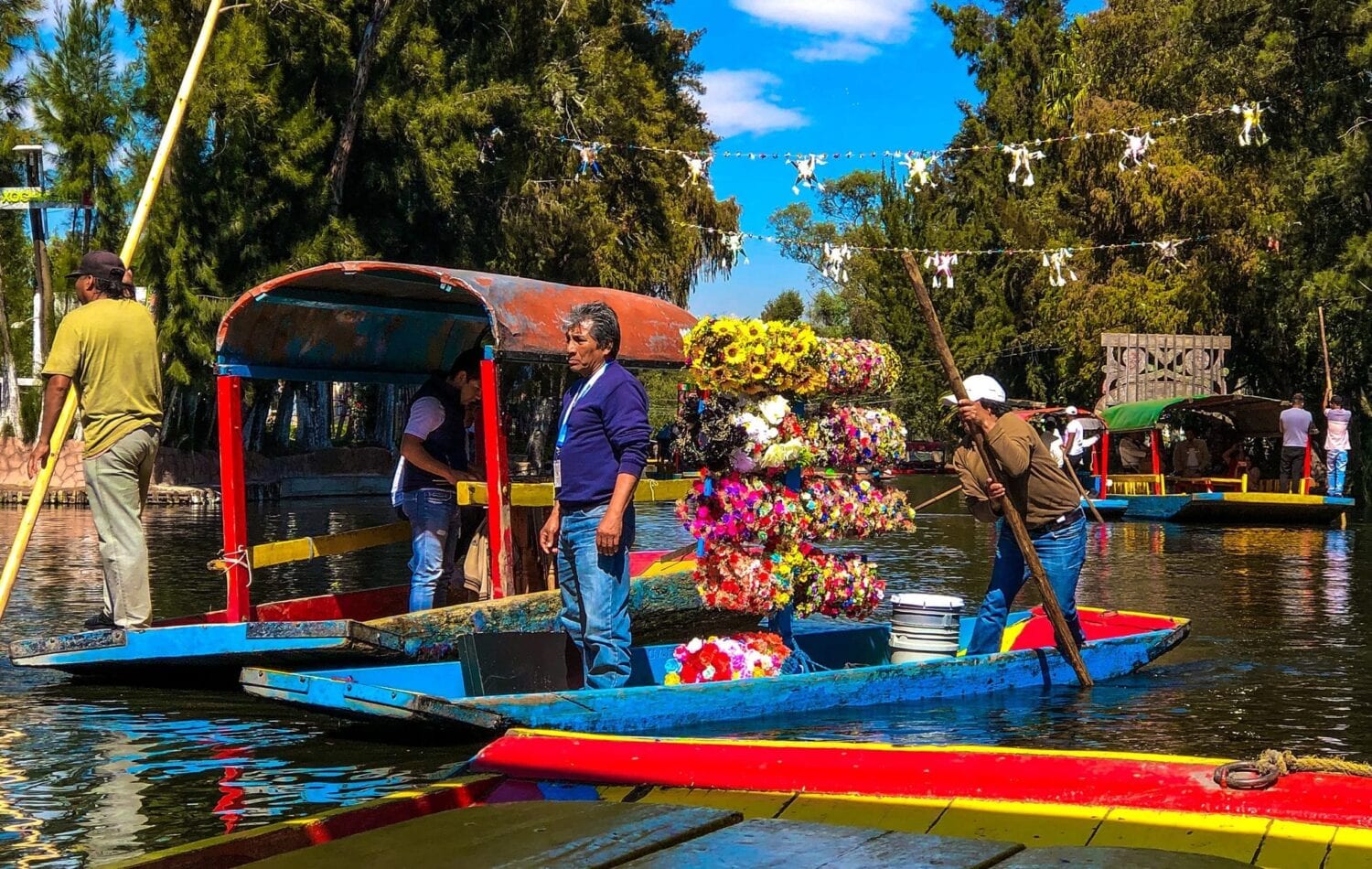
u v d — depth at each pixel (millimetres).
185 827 4367
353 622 6160
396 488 7617
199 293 23875
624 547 5910
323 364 7961
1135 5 35875
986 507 7316
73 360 6887
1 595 6805
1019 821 3387
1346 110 24984
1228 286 31297
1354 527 19875
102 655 6719
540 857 2898
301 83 24750
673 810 3293
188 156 23391
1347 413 22828
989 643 7293
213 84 22812
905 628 7180
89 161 23391
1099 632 8305
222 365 7293
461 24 29031
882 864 2832
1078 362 34688
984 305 40781
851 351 6789
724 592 6383
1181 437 29984
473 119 26031
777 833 3086
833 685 6137
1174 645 7672
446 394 7688
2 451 23219
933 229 42469
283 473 26375
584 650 6090
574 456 5898
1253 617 9570
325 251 24188
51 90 23219
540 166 29891
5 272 32656
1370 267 23797
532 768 4176
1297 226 26531
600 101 31703
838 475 6906
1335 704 6457
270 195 24219
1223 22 26422
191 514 20266
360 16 25188
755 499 6375
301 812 4527
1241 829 3191
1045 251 30969
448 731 5484
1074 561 7090
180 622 7422
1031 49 41844
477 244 28391
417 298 8062
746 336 6238
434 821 3229
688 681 6469
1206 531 19031
